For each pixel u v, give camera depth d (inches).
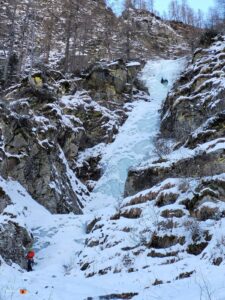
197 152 742.5
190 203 597.0
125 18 2792.8
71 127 1168.2
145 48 2381.9
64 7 2662.4
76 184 1112.8
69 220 836.6
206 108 1067.3
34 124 981.2
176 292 346.0
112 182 1149.7
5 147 902.4
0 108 912.3
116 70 1521.9
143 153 1210.0
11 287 375.9
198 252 505.4
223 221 526.3
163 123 1242.0
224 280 357.4
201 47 1592.0
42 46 2103.8
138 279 438.6
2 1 2444.6
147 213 643.5
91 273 552.1
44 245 751.7
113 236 628.7
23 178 912.9
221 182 597.3
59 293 369.1
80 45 2114.9
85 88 1483.8
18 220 710.5
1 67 1649.9
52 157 989.8
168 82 1716.3
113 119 1363.2
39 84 1213.7
